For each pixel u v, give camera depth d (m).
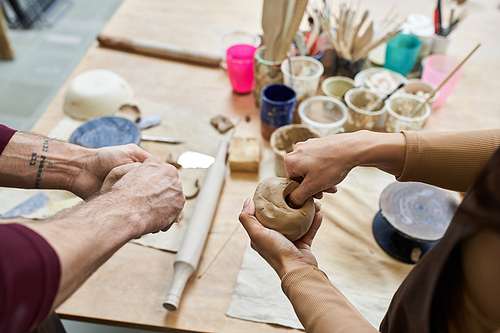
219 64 1.48
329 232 0.96
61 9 3.16
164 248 0.92
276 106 1.09
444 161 0.63
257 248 0.68
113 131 1.10
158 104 1.30
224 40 1.50
